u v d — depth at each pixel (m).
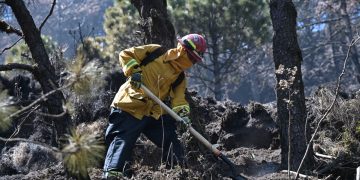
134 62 4.88
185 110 5.02
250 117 6.87
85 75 3.28
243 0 17.44
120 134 4.93
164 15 6.03
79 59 3.33
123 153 4.85
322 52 29.75
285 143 5.54
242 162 5.93
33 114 6.70
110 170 4.79
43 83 4.73
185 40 5.00
